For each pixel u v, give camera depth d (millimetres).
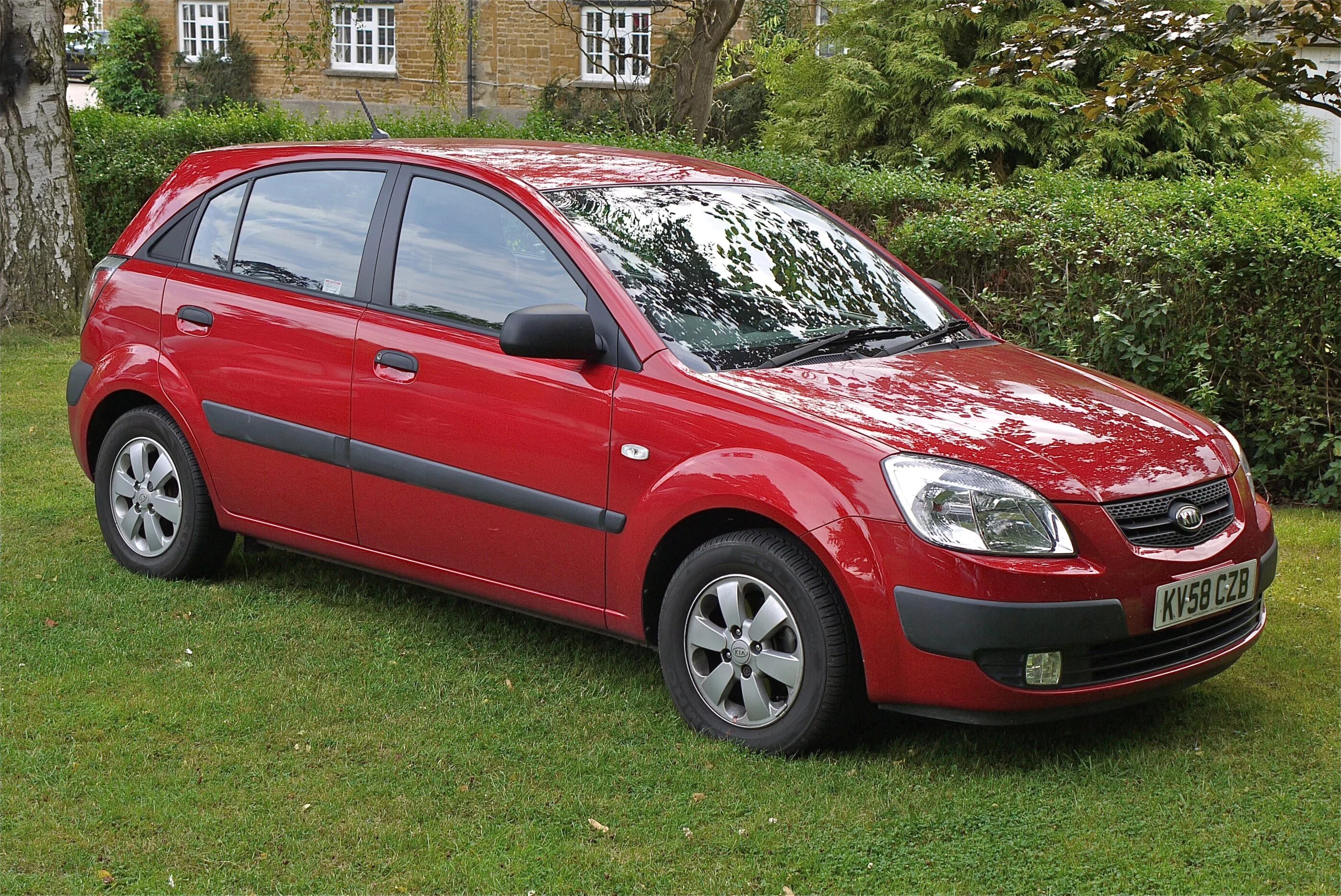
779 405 3902
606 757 3930
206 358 5129
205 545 5305
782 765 3871
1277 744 4074
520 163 4820
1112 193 8180
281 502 4996
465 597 4629
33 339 10953
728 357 4180
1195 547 3869
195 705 4223
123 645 4727
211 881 3236
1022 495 3660
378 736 4043
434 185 4750
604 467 4121
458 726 4121
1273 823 3580
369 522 4750
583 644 4840
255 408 4988
